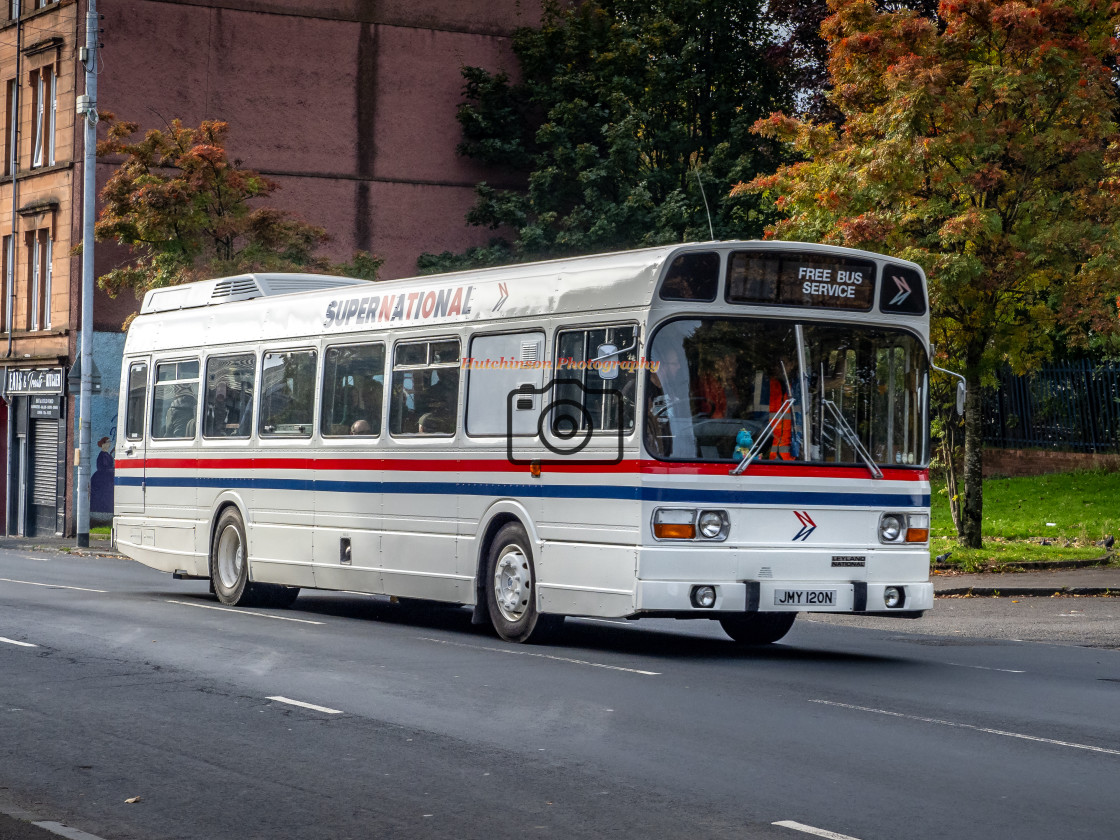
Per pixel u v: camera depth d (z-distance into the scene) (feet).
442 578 53.06
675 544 44.70
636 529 44.73
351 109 143.74
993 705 38.17
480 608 51.57
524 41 141.69
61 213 147.64
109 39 139.33
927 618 63.72
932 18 123.75
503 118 142.00
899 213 80.94
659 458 44.78
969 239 79.77
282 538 61.93
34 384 149.69
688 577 44.70
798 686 40.88
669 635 55.52
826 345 47.06
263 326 64.49
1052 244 79.36
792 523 46.09
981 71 79.92
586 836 24.49
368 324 58.03
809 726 34.40
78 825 25.46
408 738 32.71
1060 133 80.18
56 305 148.25
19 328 154.61
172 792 27.81
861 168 81.35
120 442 74.59
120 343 142.51
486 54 147.23
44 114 151.74
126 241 115.55
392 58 144.66
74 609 60.70
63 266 147.23
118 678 41.14
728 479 45.32
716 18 134.10
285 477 61.87
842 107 86.69
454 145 145.89
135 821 25.72
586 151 130.21
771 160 135.13
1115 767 30.22
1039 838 24.43
